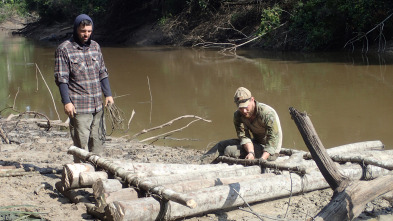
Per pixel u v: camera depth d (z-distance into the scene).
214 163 6.19
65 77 5.41
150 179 4.95
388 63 17.70
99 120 5.79
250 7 27.78
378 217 4.89
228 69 18.50
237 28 27.70
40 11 43.53
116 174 4.82
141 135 9.60
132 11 35.25
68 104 5.39
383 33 21.52
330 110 10.87
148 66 20.42
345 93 12.74
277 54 22.44
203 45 28.47
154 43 31.70
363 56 19.92
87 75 5.53
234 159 5.92
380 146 6.99
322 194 5.48
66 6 41.94
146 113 11.47
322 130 9.28
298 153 6.18
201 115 11.07
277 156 5.87
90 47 5.58
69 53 5.42
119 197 4.48
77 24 5.40
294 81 15.05
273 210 5.03
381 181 4.39
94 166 5.10
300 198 5.37
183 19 30.75
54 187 5.39
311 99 12.16
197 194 4.61
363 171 5.76
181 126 10.18
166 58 23.20
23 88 15.67
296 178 5.31
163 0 32.47
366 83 14.05
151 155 7.66
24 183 5.45
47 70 20.06
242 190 4.87
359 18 21.22
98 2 37.50
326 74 16.03
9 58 25.20
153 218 4.31
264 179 5.13
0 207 4.61
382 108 10.86
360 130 9.20
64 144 8.15
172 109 11.81
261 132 5.96
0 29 53.38
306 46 22.95
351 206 4.11
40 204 4.86
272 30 24.66
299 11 23.38
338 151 6.52
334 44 22.78
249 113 5.77
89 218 4.55
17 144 8.22
